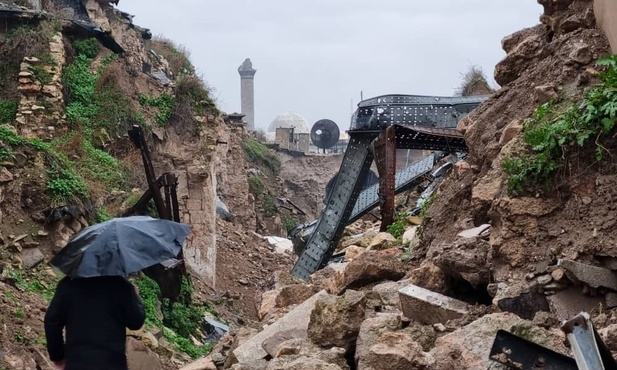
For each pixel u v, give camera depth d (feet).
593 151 22.26
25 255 60.90
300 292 31.27
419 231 30.89
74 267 20.79
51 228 63.21
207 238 87.71
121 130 86.17
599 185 21.83
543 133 23.16
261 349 25.14
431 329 21.81
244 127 201.36
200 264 87.40
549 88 26.86
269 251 117.08
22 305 51.60
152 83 93.35
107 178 78.07
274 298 33.53
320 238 50.98
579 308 20.92
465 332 19.99
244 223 152.56
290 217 185.26
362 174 50.62
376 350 19.52
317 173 226.79
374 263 27.89
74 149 79.36
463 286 24.73
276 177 198.70
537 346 17.38
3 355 43.57
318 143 243.40
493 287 22.66
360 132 50.24
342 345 22.47
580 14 28.89
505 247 22.61
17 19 87.56
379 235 37.52
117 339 20.67
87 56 90.94
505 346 17.67
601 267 20.94
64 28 90.27
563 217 22.24
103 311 20.66
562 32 29.22
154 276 64.13
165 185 68.44
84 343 20.39
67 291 20.92
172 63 150.51
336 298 23.12
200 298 78.74
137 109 88.69
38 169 65.46
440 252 25.50
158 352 53.31
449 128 48.39
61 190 64.64
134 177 83.61
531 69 29.37
